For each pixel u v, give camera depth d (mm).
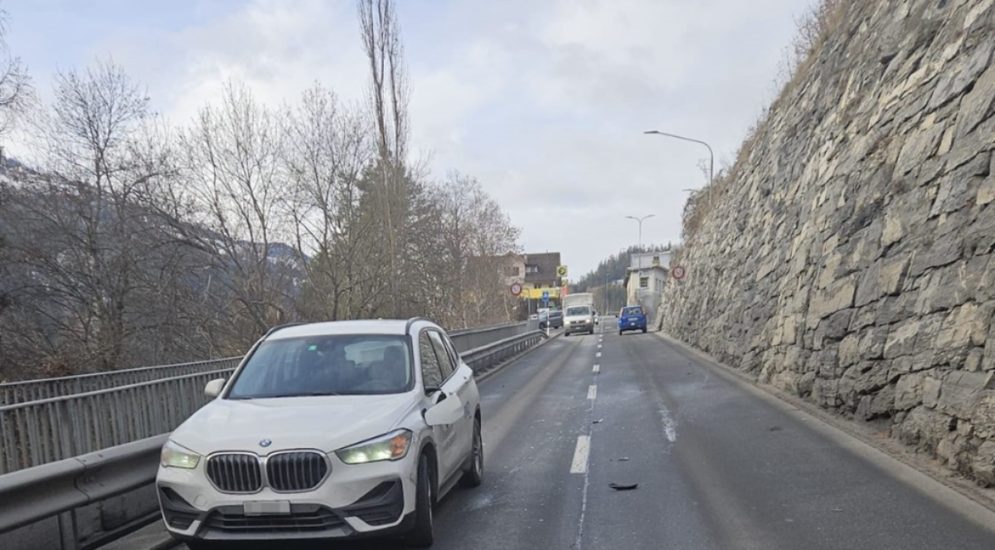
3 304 21172
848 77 14648
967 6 9383
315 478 5059
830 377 11180
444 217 48562
